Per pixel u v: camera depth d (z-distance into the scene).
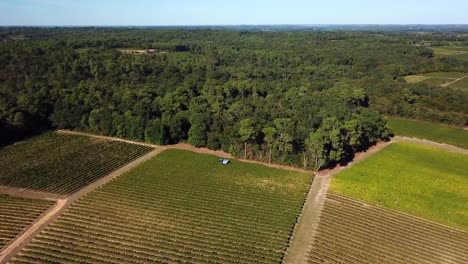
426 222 82.50
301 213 84.44
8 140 127.19
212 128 125.94
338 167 111.56
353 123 117.44
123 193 91.12
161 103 145.62
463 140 136.00
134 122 130.12
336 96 164.00
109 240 72.62
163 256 68.44
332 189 96.38
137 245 71.44
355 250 72.06
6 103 137.00
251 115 138.00
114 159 113.75
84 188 94.50
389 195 93.44
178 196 90.31
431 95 169.00
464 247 74.69
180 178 100.69
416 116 158.50
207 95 163.38
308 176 104.69
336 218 82.50
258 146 118.25
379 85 183.75
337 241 74.62
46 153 117.25
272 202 88.69
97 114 135.88
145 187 94.69
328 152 110.31
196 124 125.81
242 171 106.94
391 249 72.75
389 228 79.56
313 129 116.19
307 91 172.88
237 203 87.75
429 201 91.19
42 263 65.94
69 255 68.12
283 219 81.44
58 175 101.38
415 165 112.44
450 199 92.38
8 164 107.94
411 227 80.38
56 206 85.06
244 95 175.88
